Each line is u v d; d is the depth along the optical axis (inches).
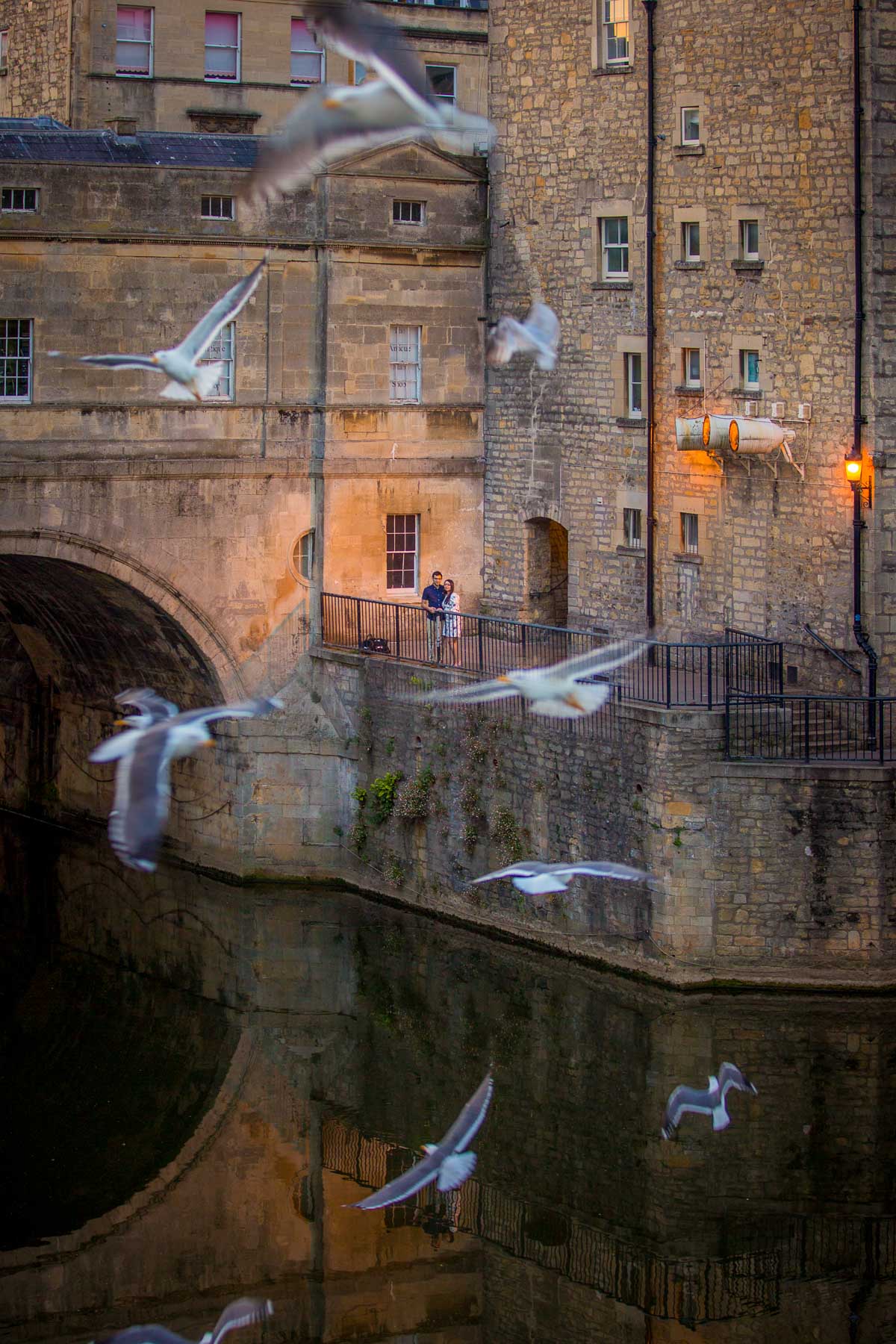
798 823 1222.9
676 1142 1071.6
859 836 1216.2
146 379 1457.9
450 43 1841.8
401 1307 936.3
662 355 1441.9
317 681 1519.4
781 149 1349.7
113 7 1732.3
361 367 1526.8
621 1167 1052.5
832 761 1234.0
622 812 1274.6
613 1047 1184.2
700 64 1396.4
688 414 1428.4
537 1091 1145.4
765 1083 1123.9
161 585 1475.1
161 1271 960.9
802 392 1349.7
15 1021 1283.2
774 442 1342.3
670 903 1243.2
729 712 1239.5
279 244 1489.9
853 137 1304.1
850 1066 1141.1
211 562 1491.1
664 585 1459.2
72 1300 932.6
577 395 1510.8
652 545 1457.9
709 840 1235.9
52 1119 1128.8
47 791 1722.4
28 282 1422.2
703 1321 914.1
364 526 1536.7
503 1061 1188.5
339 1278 956.6
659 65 1424.7
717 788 1232.2
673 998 1237.1
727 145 1384.1
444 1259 978.7
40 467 1422.2
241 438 1493.6
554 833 1330.0
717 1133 1077.1
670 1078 1133.7
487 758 1378.0
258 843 1514.5
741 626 1400.1
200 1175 1059.9
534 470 1549.0
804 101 1332.4
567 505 1528.1
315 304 1509.6
